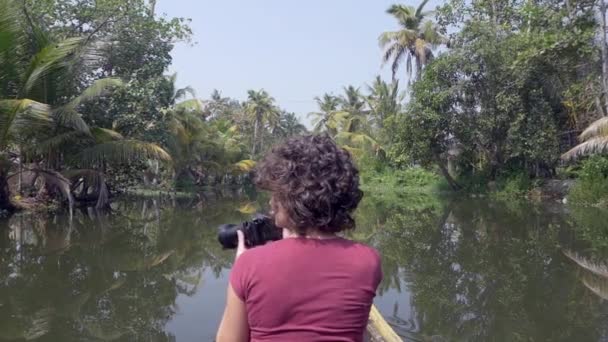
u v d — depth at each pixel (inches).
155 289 295.3
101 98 734.5
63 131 647.8
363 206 891.4
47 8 724.7
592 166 838.5
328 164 58.6
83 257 386.6
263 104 2246.6
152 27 805.2
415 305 263.0
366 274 57.1
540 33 840.9
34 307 257.3
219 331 58.1
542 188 1025.5
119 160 698.8
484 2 1022.4
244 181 1942.7
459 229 566.3
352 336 55.3
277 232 73.1
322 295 54.7
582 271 347.6
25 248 417.4
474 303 268.8
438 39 1396.4
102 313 249.1
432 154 1097.4
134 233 522.3
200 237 505.7
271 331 54.6
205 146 1417.3
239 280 56.1
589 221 621.6
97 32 783.1
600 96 855.1
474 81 1039.0
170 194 1258.6
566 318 245.4
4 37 519.2
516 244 459.2
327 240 58.7
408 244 462.3
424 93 1056.2
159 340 211.6
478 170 1184.2
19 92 563.2
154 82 791.1
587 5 817.5
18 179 707.4
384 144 1594.5
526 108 993.5
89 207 756.0
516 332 225.0
